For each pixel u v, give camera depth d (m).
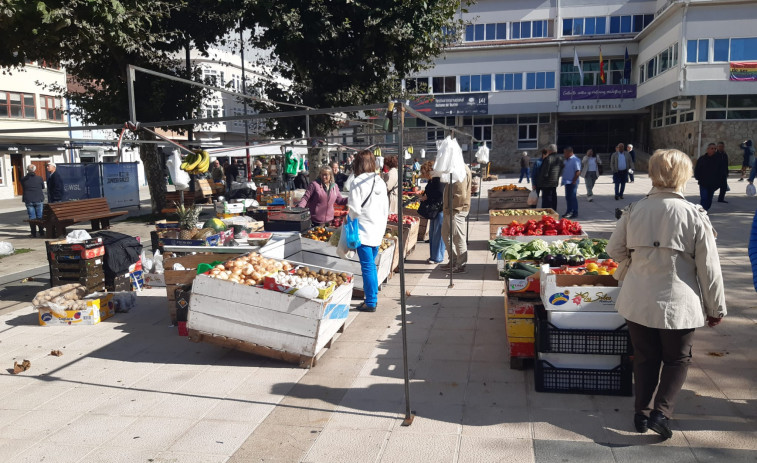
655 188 3.50
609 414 3.86
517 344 4.62
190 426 3.91
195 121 5.09
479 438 3.60
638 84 39.66
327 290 5.02
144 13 13.27
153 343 5.79
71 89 37.50
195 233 7.52
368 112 17.55
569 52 40.44
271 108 17.64
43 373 5.02
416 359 5.04
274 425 3.89
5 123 31.98
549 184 13.20
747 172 26.61
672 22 32.72
